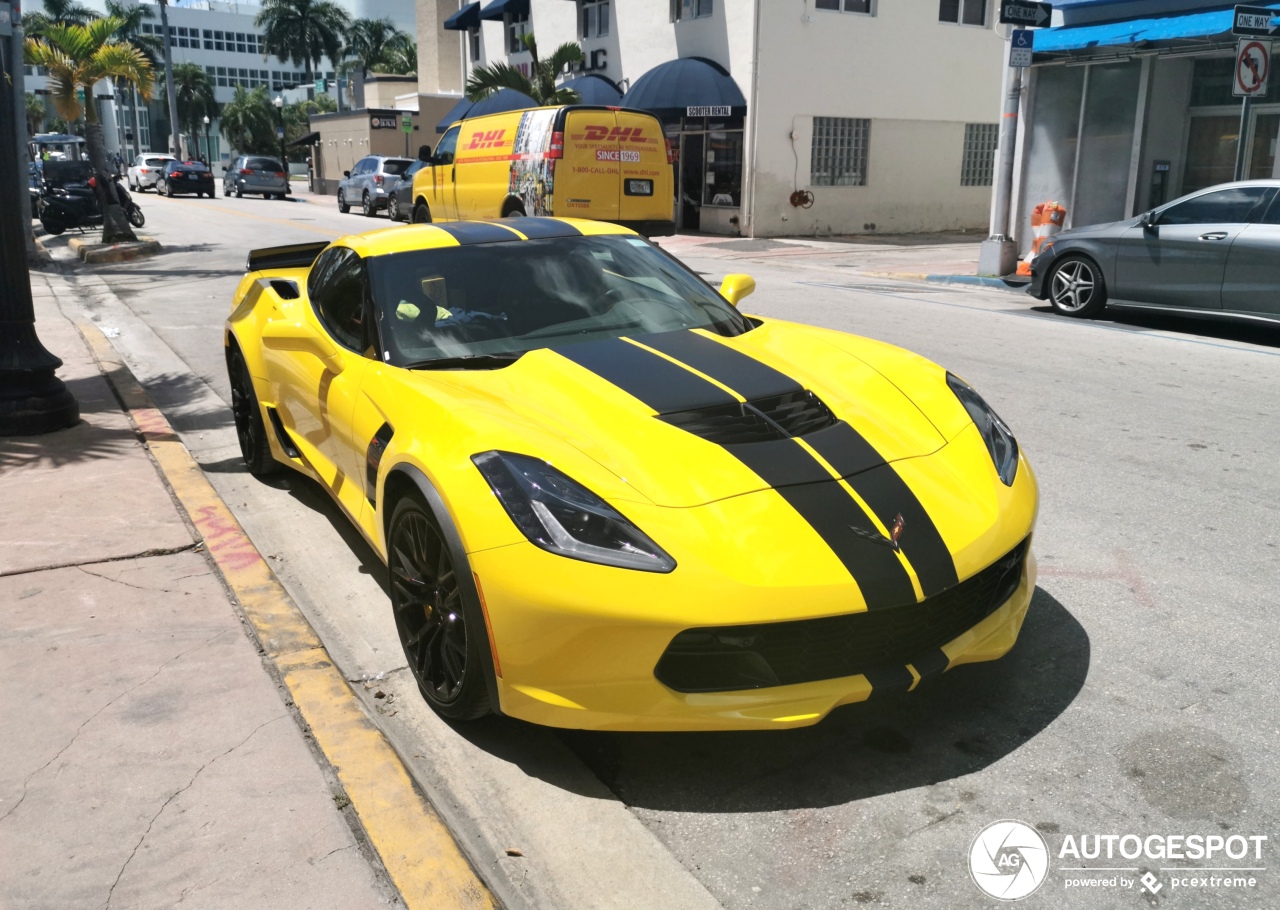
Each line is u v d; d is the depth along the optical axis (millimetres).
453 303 3725
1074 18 15102
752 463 2770
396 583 3135
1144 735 2844
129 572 3945
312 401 4086
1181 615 3562
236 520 4543
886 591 2523
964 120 24094
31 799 2574
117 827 2469
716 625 2428
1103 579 3877
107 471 5141
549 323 3688
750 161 21344
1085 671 3195
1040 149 15938
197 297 12078
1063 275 10219
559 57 23312
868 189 23016
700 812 2607
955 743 2844
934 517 2729
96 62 16906
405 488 3113
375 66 76938
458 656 2871
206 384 7613
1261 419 6180
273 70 115125
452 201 15781
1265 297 8656
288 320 4340
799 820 2557
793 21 21109
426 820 2506
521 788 2721
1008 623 2889
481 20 30234
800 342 3773
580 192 13117
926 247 19875
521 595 2539
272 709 2982
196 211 29828
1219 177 14461
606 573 2471
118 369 7648
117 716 2943
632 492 2646
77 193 21438
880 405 3225
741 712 2496
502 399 3125
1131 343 8750
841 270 15312
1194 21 13078
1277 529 4363
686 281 4172
